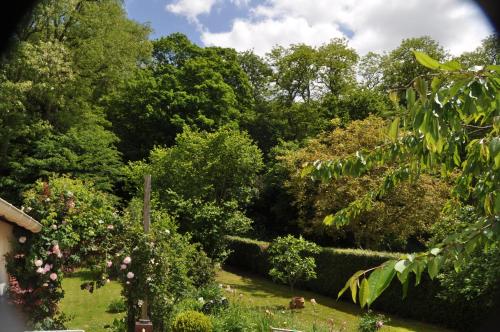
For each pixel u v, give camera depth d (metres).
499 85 1.60
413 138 2.75
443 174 2.80
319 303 13.63
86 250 7.23
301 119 26.34
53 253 6.75
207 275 11.82
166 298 8.02
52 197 7.03
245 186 18.81
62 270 6.97
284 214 21.77
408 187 13.87
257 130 27.16
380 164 3.04
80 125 20.06
